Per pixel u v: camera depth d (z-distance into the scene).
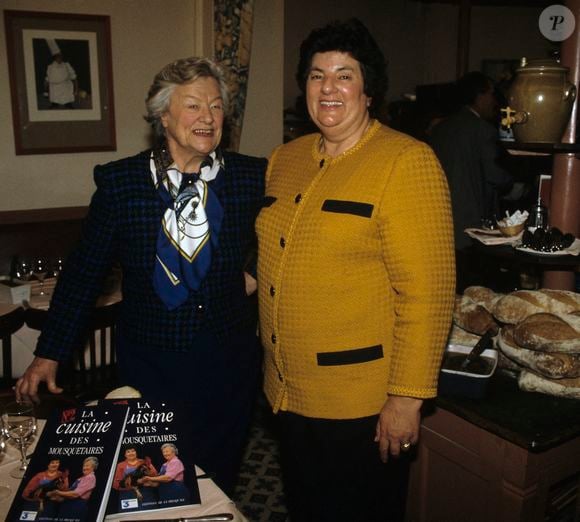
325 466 1.61
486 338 1.88
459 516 1.88
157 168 1.67
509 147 2.00
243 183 1.74
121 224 1.65
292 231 1.54
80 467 1.17
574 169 2.14
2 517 1.10
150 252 1.65
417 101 6.52
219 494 1.17
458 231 3.57
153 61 3.77
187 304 1.67
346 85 1.47
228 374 1.77
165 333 1.68
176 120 1.61
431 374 1.44
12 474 1.25
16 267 3.02
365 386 1.52
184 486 1.16
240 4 3.63
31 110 3.53
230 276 1.74
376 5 8.30
